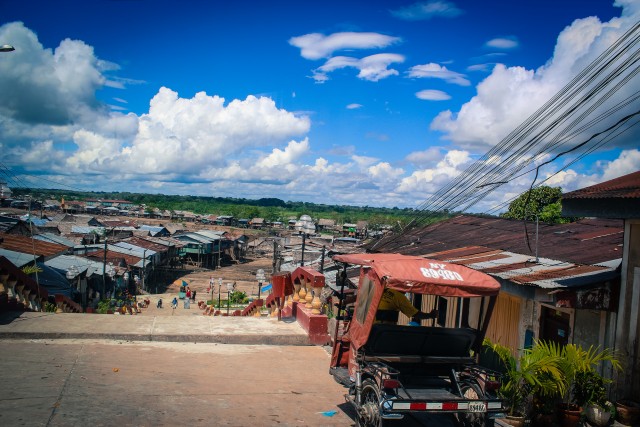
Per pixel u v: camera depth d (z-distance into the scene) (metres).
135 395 6.59
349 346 6.98
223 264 91.75
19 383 6.56
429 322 12.43
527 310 9.16
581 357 6.84
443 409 5.44
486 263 9.88
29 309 11.18
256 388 7.46
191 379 7.54
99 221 92.38
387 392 5.48
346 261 7.01
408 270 5.86
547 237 12.63
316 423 6.33
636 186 7.05
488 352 10.02
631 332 6.89
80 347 8.67
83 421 5.57
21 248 22.42
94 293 40.94
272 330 10.62
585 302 7.04
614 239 11.12
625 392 6.90
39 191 191.88
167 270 71.44
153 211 171.62
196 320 10.97
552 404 6.80
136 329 9.79
